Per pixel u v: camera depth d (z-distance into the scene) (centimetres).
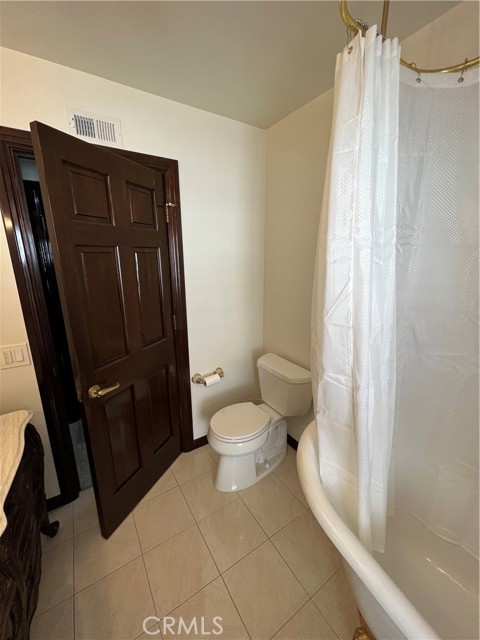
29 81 124
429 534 120
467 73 90
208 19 102
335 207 81
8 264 134
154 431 179
